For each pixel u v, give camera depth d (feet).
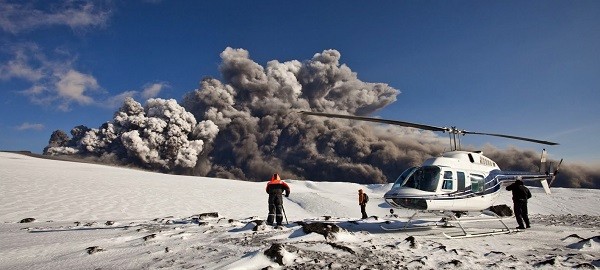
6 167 114.93
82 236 24.30
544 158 36.37
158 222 35.32
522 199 29.45
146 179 131.44
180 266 14.53
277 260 14.24
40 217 49.16
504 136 31.99
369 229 27.89
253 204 87.76
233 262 13.97
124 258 16.44
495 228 29.71
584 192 109.09
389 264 14.52
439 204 25.39
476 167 28.55
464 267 14.38
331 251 16.85
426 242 19.69
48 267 15.23
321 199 95.20
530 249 18.99
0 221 43.62
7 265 15.84
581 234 25.76
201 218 37.09
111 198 74.33
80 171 138.31
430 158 27.86
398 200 25.81
